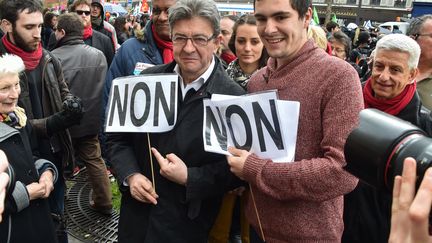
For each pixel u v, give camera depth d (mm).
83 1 5070
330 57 1708
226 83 2025
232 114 1834
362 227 2330
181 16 1855
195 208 1954
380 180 945
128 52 3014
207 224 2064
